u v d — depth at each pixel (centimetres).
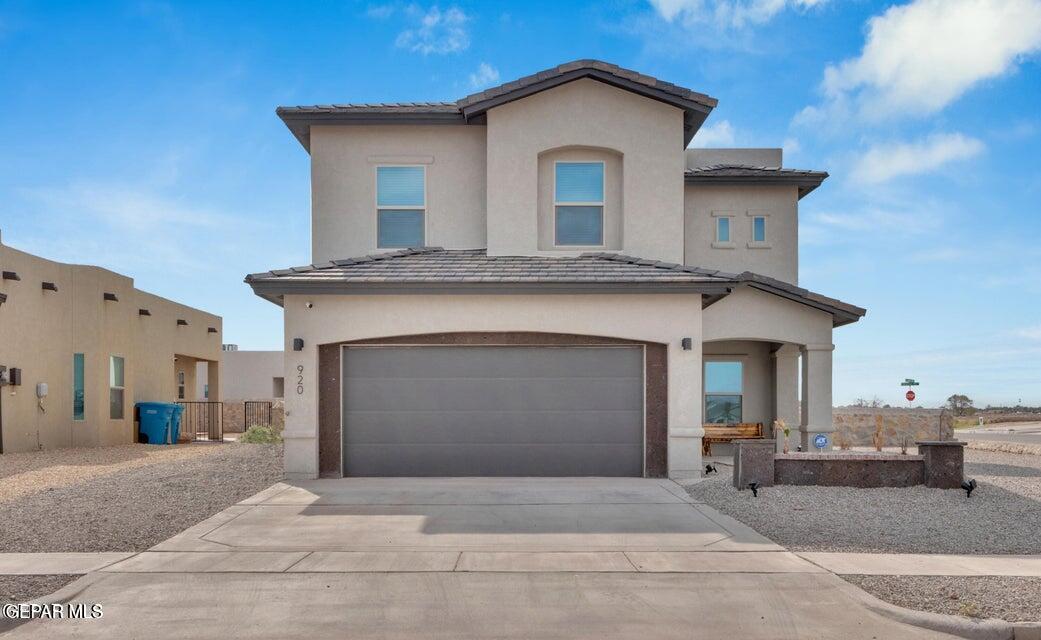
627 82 1375
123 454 1692
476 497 1043
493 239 1383
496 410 1226
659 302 1220
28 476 1263
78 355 1905
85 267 1912
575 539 817
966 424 3628
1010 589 645
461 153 1471
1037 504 978
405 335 1215
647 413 1221
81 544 804
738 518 926
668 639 543
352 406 1225
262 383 3869
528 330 1215
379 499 1031
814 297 1512
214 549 776
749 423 1719
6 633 554
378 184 1475
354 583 665
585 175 1418
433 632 555
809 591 645
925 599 619
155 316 2317
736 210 1734
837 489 1052
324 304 1217
